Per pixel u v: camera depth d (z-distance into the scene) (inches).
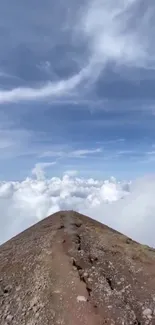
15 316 543.8
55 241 816.3
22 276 677.9
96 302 559.2
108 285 624.7
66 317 520.1
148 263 771.4
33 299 581.0
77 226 982.4
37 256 750.5
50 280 631.2
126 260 769.6
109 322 510.3
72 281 613.9
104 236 939.3
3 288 639.8
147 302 588.4
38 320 522.3
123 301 578.6
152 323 529.3
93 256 751.1
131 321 522.6
